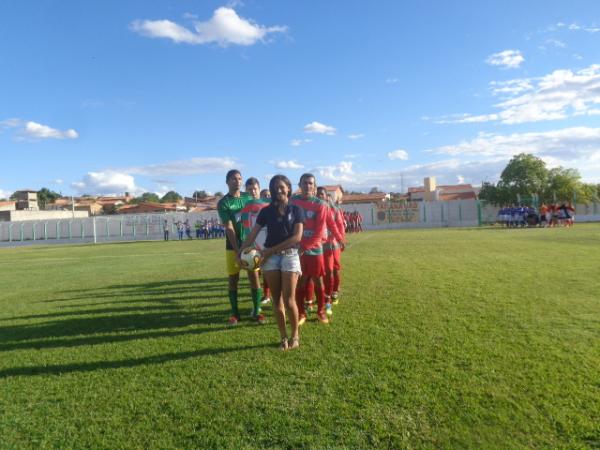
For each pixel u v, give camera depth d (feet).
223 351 15.23
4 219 202.18
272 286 15.25
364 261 40.57
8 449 9.41
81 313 22.45
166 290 29.04
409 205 155.53
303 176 18.69
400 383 11.75
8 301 27.07
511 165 158.10
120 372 13.56
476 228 116.67
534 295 22.04
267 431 9.69
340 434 9.42
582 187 152.66
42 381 13.02
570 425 9.45
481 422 9.71
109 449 9.29
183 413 10.66
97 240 164.96
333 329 17.31
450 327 16.74
